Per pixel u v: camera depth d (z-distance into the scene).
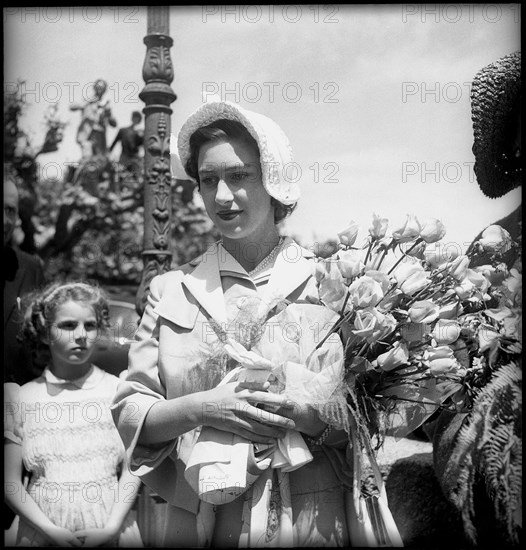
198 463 1.59
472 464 1.87
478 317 1.72
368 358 1.62
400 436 1.76
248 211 1.73
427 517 2.05
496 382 1.78
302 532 1.66
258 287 1.75
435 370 1.57
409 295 1.60
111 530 2.06
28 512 2.03
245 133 1.73
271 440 1.61
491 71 2.04
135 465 1.69
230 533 1.69
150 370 1.73
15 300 2.24
